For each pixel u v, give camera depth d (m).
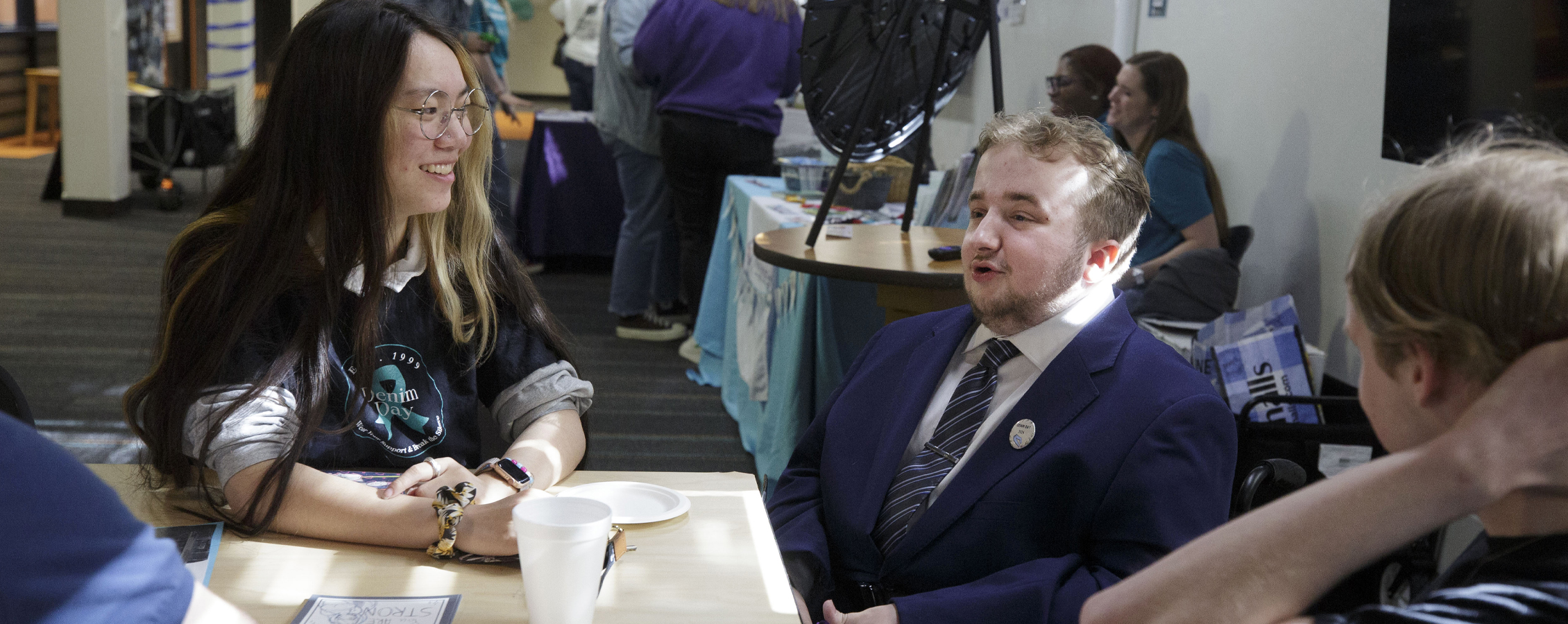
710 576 1.16
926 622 1.28
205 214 1.47
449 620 1.04
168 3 12.18
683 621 1.05
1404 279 0.70
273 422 1.32
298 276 1.42
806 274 2.79
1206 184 3.11
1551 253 0.64
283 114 1.40
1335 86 2.86
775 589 1.13
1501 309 0.65
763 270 3.34
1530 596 0.66
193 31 12.72
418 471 1.32
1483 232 0.66
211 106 7.64
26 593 0.66
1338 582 0.70
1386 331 0.71
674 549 1.22
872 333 2.85
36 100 10.49
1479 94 2.19
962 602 1.28
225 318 1.35
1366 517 0.68
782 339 3.05
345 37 1.38
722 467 3.34
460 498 1.22
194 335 1.35
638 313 4.89
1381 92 2.67
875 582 1.46
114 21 7.09
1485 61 2.16
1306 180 2.99
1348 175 2.81
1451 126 2.28
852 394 1.62
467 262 1.58
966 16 2.58
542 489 1.40
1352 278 0.75
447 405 1.53
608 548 1.16
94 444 3.23
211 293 1.36
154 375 1.37
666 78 4.44
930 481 1.44
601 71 4.72
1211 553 0.73
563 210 6.06
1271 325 2.43
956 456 1.44
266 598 1.08
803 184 3.66
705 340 4.23
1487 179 0.69
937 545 1.39
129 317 4.71
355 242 1.39
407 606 1.07
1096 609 0.78
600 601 1.09
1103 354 1.38
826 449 1.61
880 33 2.45
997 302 1.43
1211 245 3.06
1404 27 2.43
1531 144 0.75
